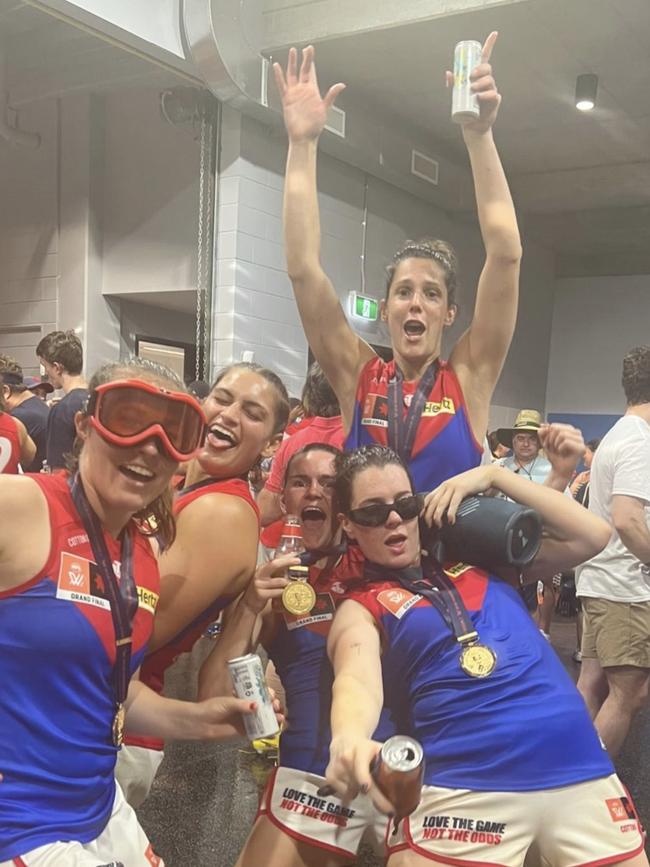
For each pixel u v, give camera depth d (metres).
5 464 3.30
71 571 1.23
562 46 5.31
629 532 2.59
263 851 1.71
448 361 2.02
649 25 4.99
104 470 1.26
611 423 10.47
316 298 1.95
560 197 8.41
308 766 1.72
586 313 10.66
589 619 2.89
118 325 7.09
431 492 1.77
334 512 1.80
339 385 2.06
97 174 6.85
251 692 1.54
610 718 2.77
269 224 6.00
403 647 1.60
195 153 6.34
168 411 1.27
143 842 1.46
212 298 5.88
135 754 1.80
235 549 1.71
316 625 1.77
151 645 1.72
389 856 1.58
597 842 1.49
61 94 6.61
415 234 7.70
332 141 6.14
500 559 1.65
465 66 1.76
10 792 1.21
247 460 1.81
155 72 5.99
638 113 6.45
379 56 5.50
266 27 5.28
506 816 1.47
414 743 1.27
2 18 5.99
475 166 1.85
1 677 1.20
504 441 5.02
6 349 7.42
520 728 1.51
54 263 7.01
